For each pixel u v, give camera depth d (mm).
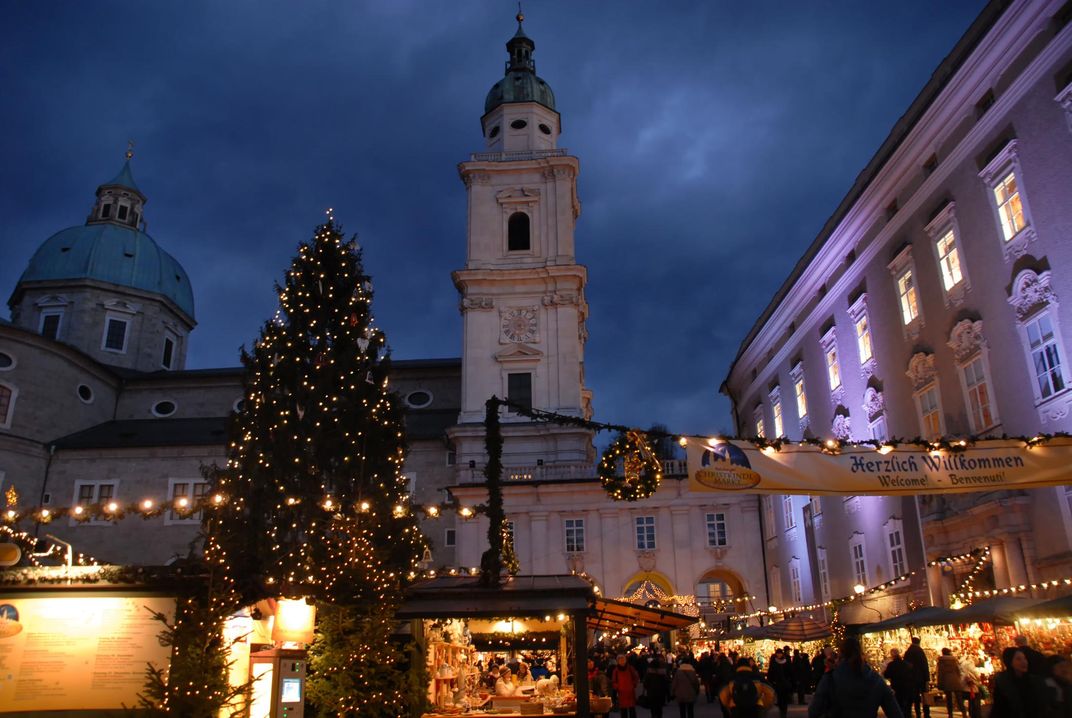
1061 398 20906
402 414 30359
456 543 45938
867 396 31297
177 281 72562
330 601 17859
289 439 26922
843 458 17031
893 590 28984
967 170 25188
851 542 33156
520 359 53812
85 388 59281
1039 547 21859
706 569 44906
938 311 26781
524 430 51656
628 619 23297
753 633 32250
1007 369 23172
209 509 19656
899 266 29250
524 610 17375
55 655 14070
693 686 20484
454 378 60500
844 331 33594
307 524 25781
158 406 62219
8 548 14492
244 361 29219
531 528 45688
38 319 66562
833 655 23781
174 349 71938
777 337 42344
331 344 29312
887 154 30062
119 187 73500
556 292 55281
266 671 15477
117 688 14062
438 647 21094
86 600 14383
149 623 14383
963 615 18297
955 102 25547
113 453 54781
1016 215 22984
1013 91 22812
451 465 53438
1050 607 15219
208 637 13977
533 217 57688
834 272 34938
